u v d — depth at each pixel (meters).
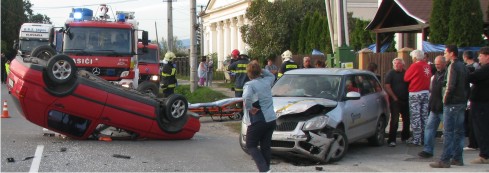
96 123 10.65
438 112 9.61
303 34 30.19
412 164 9.27
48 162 8.59
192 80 21.62
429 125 9.79
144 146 10.54
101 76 16.53
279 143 9.07
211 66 32.81
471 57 10.45
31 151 9.51
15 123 13.94
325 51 26.94
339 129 9.54
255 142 7.74
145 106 10.91
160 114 11.09
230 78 32.53
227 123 15.03
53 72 10.02
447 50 8.82
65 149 9.73
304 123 9.02
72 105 10.30
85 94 10.36
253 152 7.68
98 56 16.52
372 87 11.28
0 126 13.23
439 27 17.45
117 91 10.73
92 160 8.89
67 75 10.16
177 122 11.41
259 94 7.66
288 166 8.94
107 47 16.72
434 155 10.16
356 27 27.88
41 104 10.14
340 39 14.54
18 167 8.15
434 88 9.60
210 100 19.03
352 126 9.98
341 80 10.28
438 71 9.55
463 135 9.02
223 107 15.45
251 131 7.71
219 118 16.19
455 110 8.78
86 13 17.69
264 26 33.91
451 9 17.14
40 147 9.94
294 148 8.94
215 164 8.94
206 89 21.03
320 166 9.01
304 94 10.12
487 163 9.22
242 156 9.74
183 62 50.22
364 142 11.88
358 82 10.80
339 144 9.45
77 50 16.50
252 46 34.09
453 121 8.83
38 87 10.01
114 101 10.62
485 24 18.34
